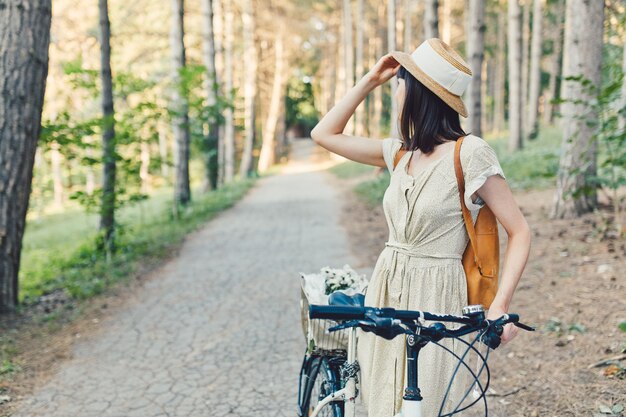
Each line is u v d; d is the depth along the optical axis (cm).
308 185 2200
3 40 565
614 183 612
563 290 512
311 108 5750
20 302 640
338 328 166
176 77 1185
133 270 795
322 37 3975
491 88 3919
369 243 912
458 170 184
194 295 665
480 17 1096
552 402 339
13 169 580
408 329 160
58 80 1636
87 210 902
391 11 1655
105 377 439
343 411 228
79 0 1691
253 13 2978
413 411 161
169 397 400
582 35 725
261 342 503
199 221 1241
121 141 930
